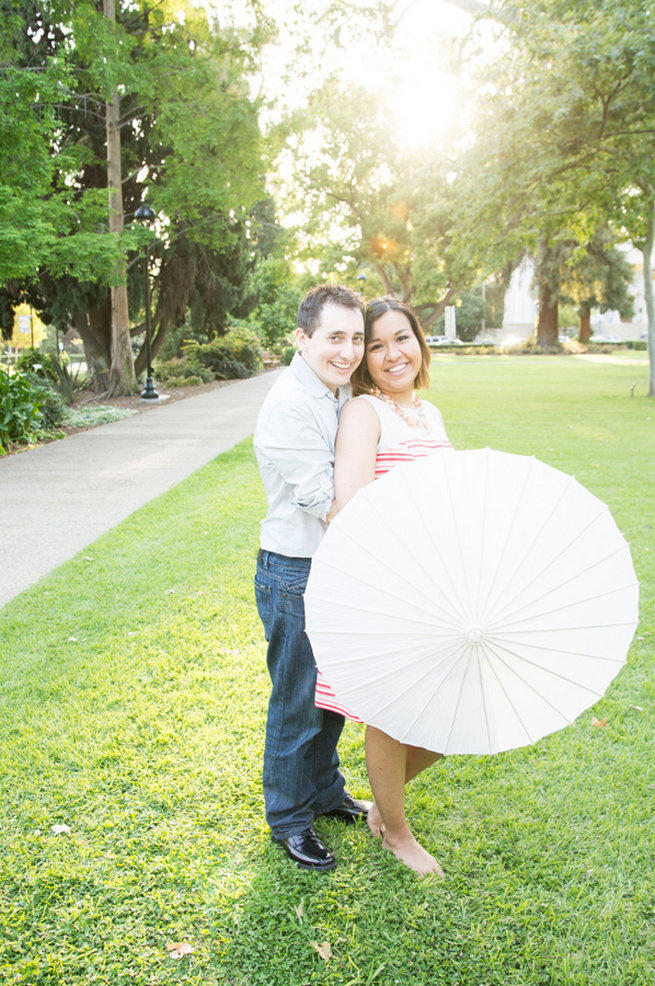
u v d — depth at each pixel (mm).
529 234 18672
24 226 11289
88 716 3217
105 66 15258
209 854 2381
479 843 2449
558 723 1928
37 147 11547
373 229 28484
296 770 2344
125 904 2170
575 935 2096
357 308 2154
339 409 2273
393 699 1899
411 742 1964
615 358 46969
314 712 2309
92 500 7480
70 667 3695
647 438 11273
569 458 9492
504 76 16172
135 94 18641
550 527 1765
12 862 2342
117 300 19672
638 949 2053
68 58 16484
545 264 48719
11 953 2012
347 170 28000
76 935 2068
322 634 1896
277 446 2074
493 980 1943
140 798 2664
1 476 8789
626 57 13914
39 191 11984
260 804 2623
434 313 30469
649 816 2629
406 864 2334
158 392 21812
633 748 3074
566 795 2742
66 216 14258
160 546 5789
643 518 6551
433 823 2574
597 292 47344
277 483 2193
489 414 14547
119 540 5922
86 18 15383
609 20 14195
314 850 2344
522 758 3004
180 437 12086
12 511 7031
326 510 2092
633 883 2303
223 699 3363
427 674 1855
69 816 2566
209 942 2051
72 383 19641
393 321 2330
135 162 20391
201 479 8406
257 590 2336
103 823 2518
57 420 13242
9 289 20172
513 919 2139
